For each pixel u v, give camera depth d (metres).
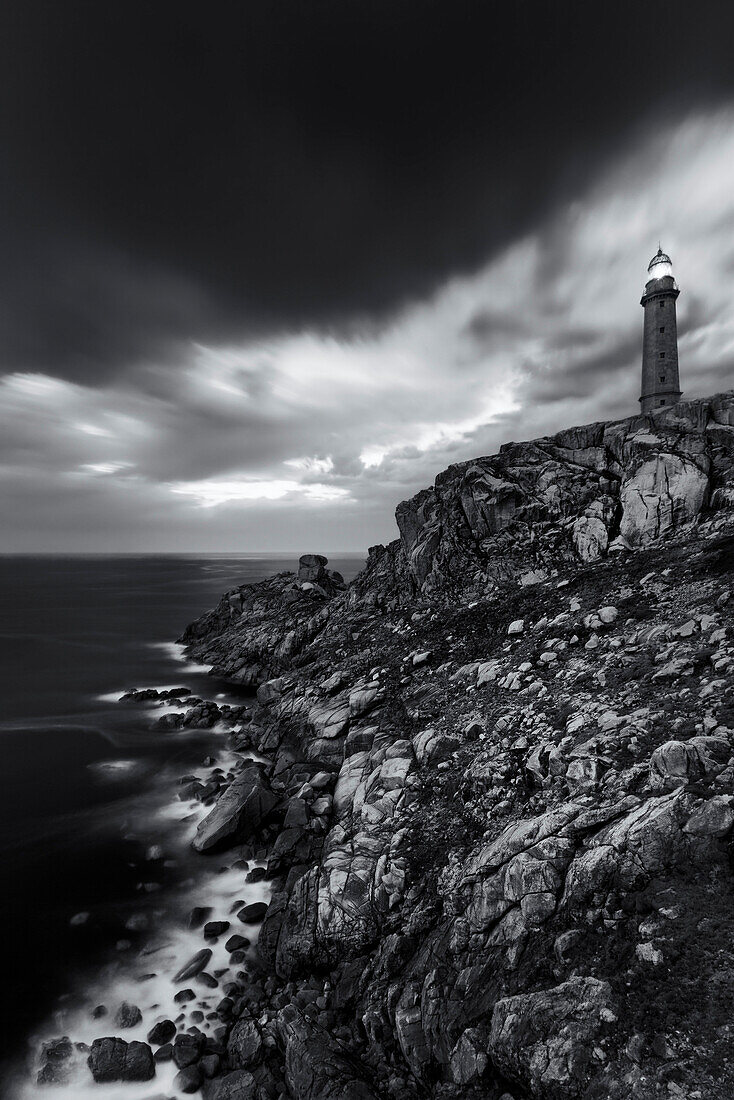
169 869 20.36
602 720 15.90
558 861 11.21
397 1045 11.03
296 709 32.50
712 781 10.96
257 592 67.31
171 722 36.28
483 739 18.92
